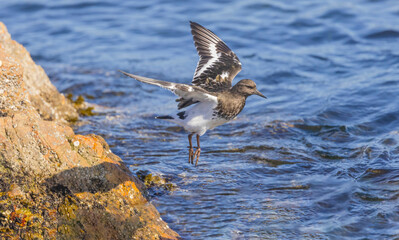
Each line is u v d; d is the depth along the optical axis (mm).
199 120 11156
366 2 27750
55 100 16312
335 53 22125
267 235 10094
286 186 11984
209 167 13023
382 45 22469
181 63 22375
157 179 12156
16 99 10102
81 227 9250
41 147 9406
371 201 11055
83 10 29266
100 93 19641
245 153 13844
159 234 9734
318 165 12961
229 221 10570
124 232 9484
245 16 27188
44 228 9016
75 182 9508
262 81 19938
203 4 29422
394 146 13484
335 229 10195
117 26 26922
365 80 18688
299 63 21406
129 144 14688
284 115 16359
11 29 26484
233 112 11352
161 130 16031
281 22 26094
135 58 23000
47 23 27406
